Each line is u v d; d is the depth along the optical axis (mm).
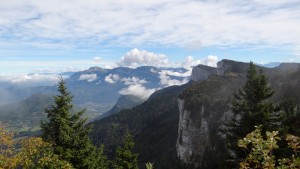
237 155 23188
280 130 22359
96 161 28828
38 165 17266
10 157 15812
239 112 25906
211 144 100500
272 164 7480
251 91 25562
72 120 26141
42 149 18703
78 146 25594
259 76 25375
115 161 35812
